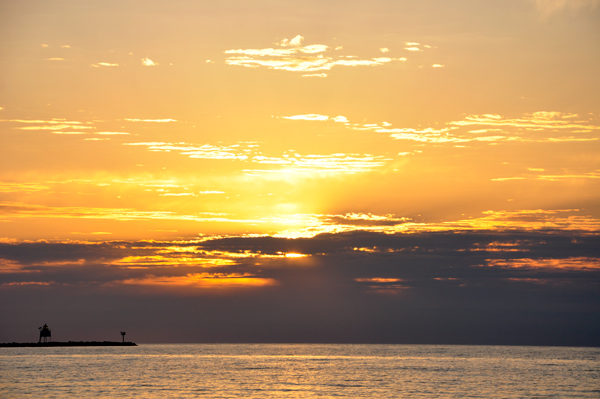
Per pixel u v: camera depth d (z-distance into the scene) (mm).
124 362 158250
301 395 83688
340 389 91000
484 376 115938
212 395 83000
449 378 111188
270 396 82438
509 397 82125
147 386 93688
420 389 91375
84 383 97312
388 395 84125
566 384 99625
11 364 144625
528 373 124000
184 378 108500
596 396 83562
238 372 125375
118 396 81062
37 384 95188
